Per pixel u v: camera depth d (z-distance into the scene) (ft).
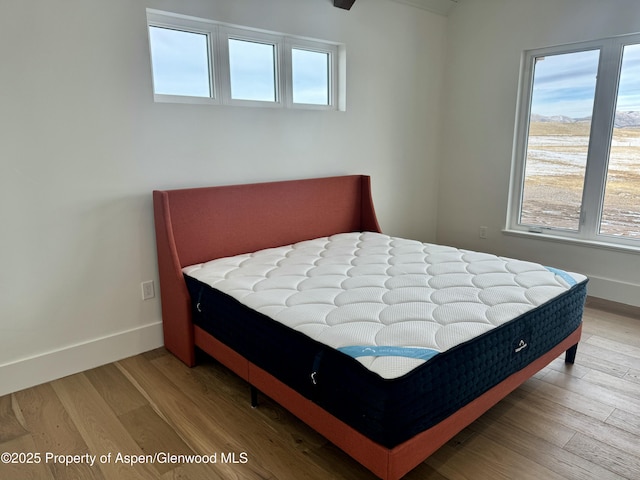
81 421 6.34
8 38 6.44
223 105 9.00
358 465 5.46
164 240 7.98
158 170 8.25
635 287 10.50
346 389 4.84
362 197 11.64
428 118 13.48
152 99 7.99
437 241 14.70
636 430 6.06
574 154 11.39
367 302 6.22
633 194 10.50
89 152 7.41
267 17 9.25
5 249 6.81
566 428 6.12
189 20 8.43
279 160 10.11
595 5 10.32
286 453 5.68
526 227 12.60
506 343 5.68
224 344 7.01
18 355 7.13
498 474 5.29
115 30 7.41
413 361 4.62
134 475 5.31
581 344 8.60
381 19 11.53
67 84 7.04
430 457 5.59
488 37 12.37
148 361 8.17
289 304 6.23
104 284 7.90
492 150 12.78
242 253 9.29
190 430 6.14
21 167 6.79
